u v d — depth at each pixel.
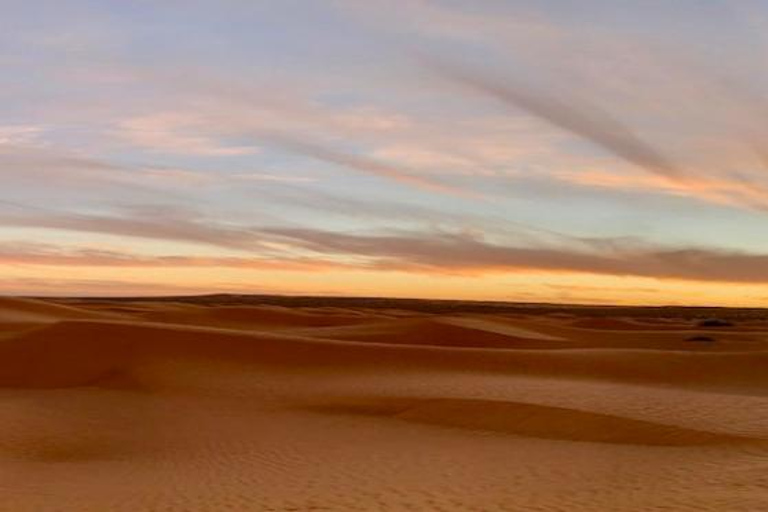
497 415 19.45
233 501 11.86
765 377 27.81
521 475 13.16
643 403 20.64
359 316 66.94
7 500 12.34
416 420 20.12
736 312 163.12
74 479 14.20
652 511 10.03
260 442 17.61
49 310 58.81
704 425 17.36
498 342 44.22
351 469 14.20
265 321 62.84
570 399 21.59
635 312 154.25
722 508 9.93
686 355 31.20
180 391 25.30
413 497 11.63
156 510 11.40
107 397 24.72
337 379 27.09
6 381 27.80
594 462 14.26
